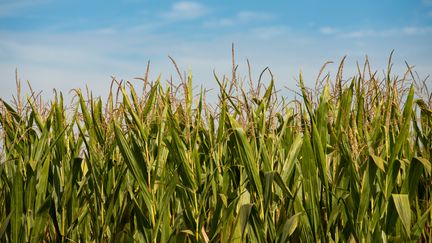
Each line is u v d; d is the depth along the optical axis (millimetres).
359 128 4965
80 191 5266
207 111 5168
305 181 4516
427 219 4855
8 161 5688
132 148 5035
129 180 5266
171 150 4699
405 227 4207
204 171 5191
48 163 5211
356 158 4578
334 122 5047
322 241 4492
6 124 5949
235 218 4590
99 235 5160
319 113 4680
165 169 5008
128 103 4895
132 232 5137
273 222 4695
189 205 4695
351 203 4543
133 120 5059
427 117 5473
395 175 4449
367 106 5137
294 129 5422
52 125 5625
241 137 4484
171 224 5000
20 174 5121
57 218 5512
